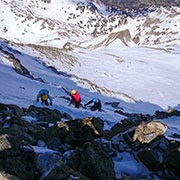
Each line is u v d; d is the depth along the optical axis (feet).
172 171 29.40
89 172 24.75
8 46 254.06
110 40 649.20
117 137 33.91
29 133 36.22
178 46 632.79
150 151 30.35
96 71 312.29
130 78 316.81
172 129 67.92
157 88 294.25
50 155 25.70
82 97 167.63
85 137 33.58
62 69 267.59
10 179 20.95
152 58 450.71
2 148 23.22
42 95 86.94
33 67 225.15
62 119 61.11
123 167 29.96
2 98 86.69
